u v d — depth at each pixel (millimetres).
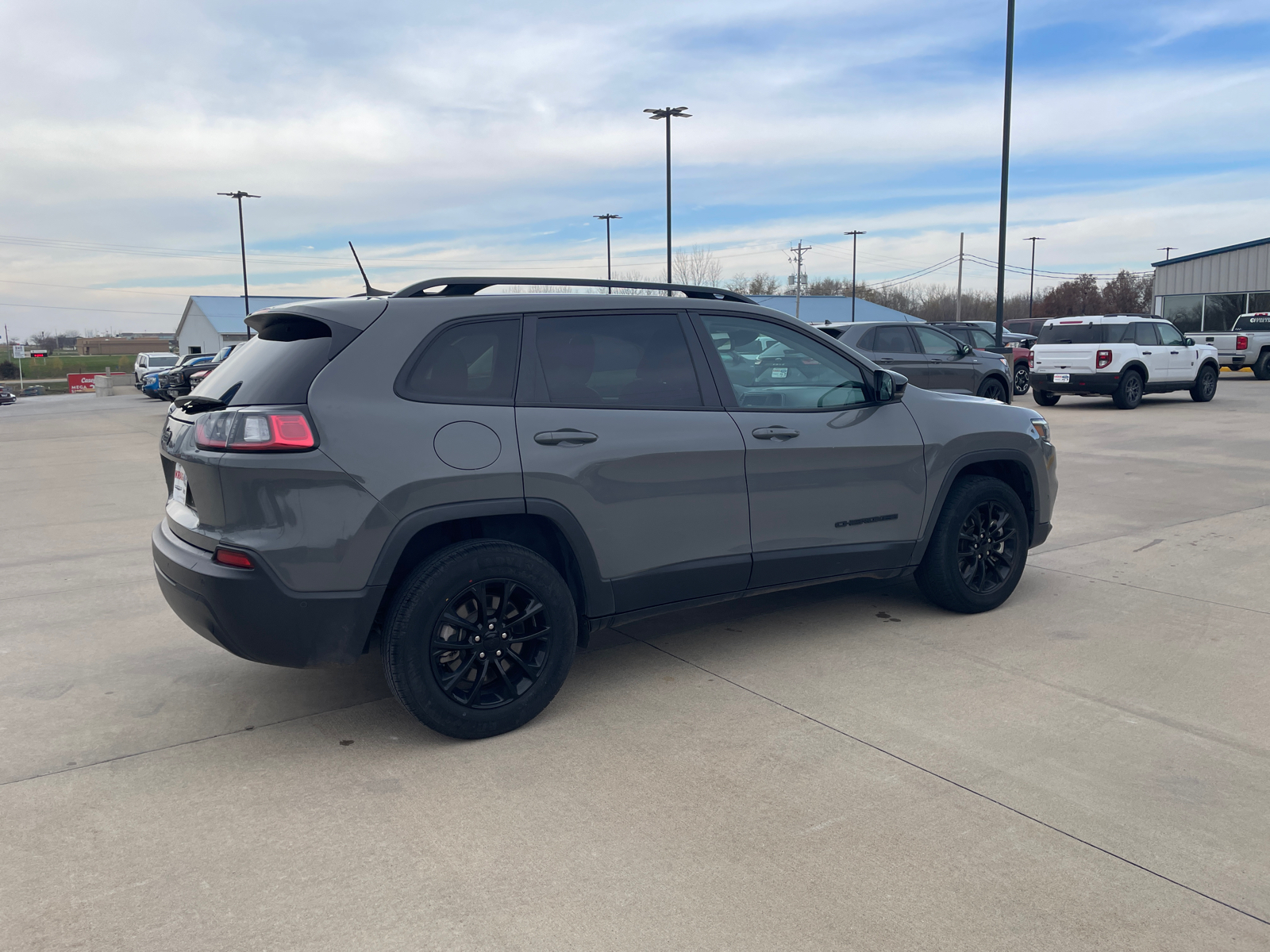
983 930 2264
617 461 3588
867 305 72688
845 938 2240
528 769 3174
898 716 3559
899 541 4480
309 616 3105
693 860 2588
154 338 147750
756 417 3998
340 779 3121
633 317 3809
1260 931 2248
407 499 3184
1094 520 7219
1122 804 2867
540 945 2230
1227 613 4820
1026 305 95500
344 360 3205
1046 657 4199
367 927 2309
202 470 3156
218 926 2324
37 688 4008
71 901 2434
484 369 3432
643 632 4652
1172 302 33750
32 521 8047
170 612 5168
